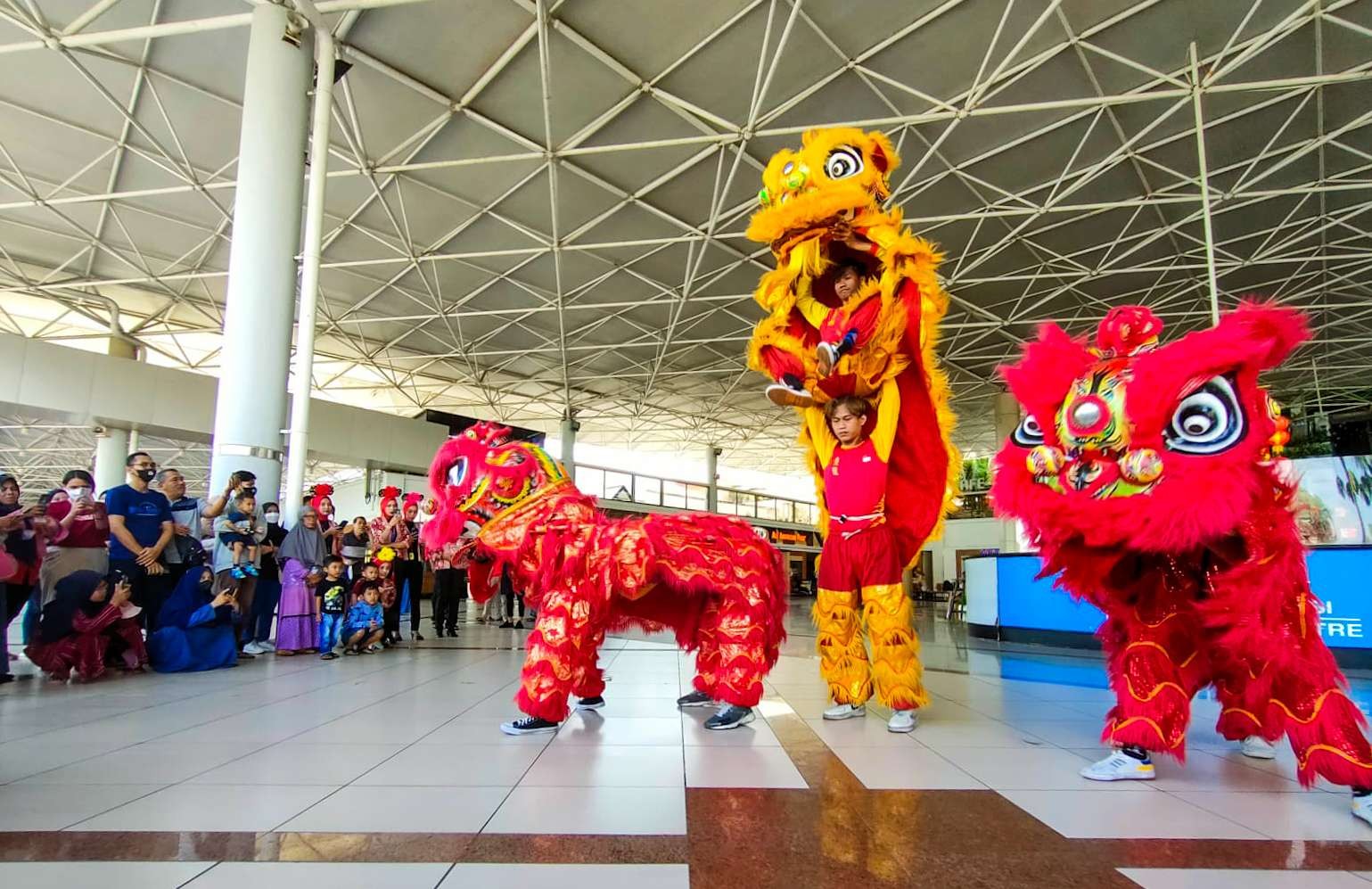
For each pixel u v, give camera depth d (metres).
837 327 3.62
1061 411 2.72
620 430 30.47
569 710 3.75
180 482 5.49
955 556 27.33
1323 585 6.40
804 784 2.46
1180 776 2.65
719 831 1.98
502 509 3.54
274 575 6.37
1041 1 8.31
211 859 1.71
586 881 1.63
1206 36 8.83
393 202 12.12
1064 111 10.18
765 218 3.73
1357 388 24.66
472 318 17.42
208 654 5.17
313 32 7.19
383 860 1.73
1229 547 2.54
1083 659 6.97
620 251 14.18
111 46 8.62
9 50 7.84
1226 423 2.41
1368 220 13.00
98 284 14.24
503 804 2.18
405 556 7.69
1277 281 15.48
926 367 3.47
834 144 3.63
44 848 1.77
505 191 11.92
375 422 18.30
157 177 11.35
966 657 7.16
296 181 6.55
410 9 8.14
